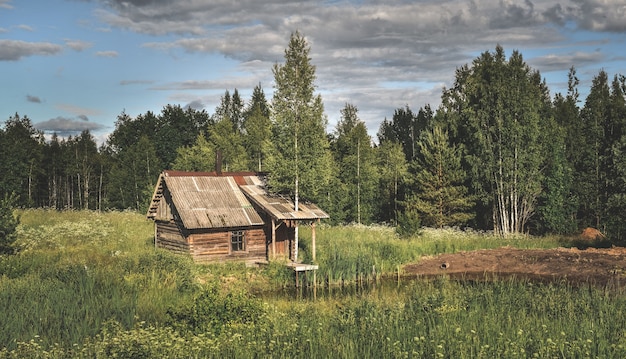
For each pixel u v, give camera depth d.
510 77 44.44
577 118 58.66
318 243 33.78
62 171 81.75
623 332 11.39
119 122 94.31
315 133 30.89
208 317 13.47
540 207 44.44
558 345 10.28
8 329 12.09
